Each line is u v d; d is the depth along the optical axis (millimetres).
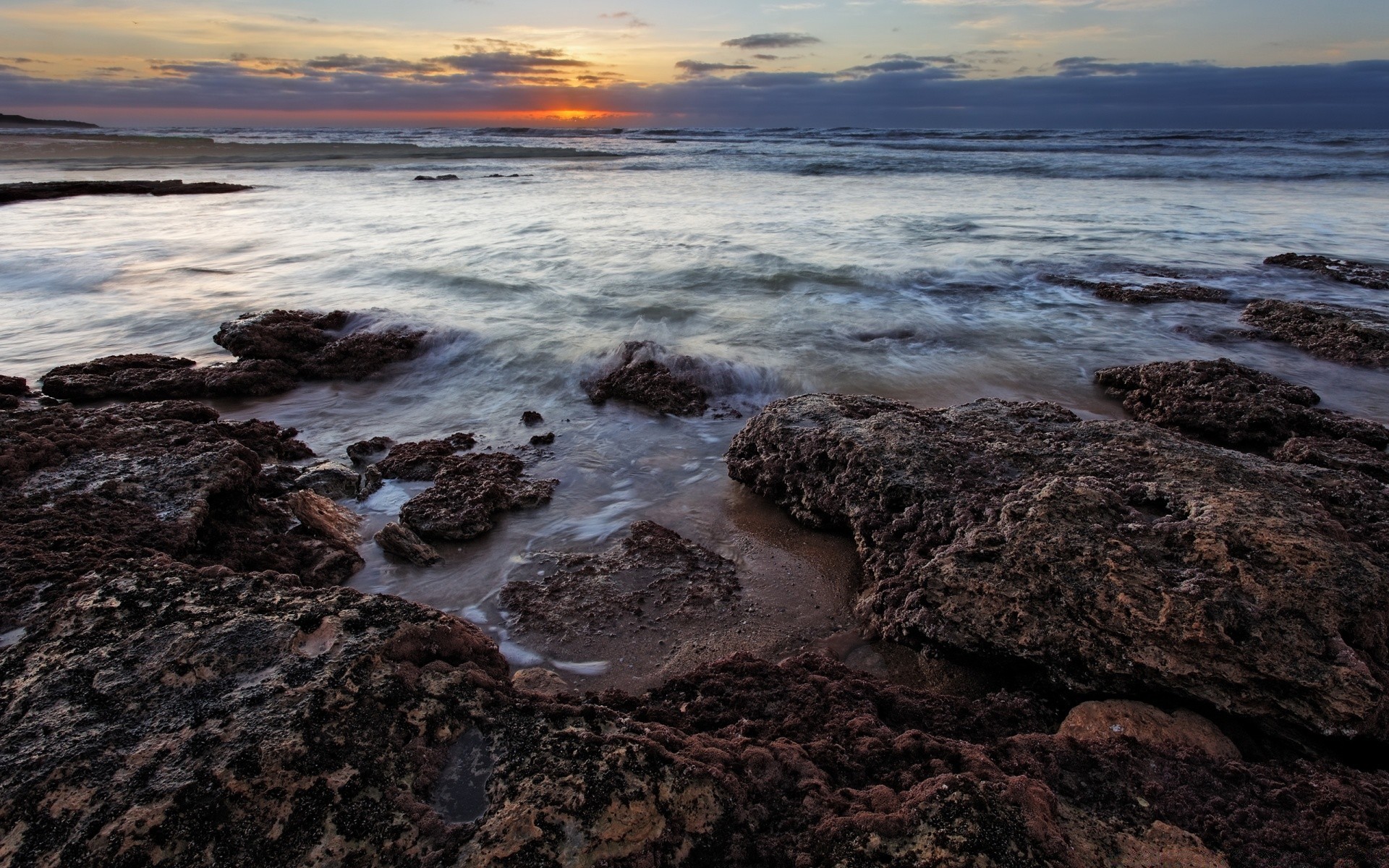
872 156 41656
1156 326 10469
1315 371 8742
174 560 3877
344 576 4852
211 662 2641
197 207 21766
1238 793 2703
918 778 2584
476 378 8758
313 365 8852
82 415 5844
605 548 5238
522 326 10289
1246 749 3229
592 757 2410
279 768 2260
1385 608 3438
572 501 5996
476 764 2457
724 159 41938
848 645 4148
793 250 15156
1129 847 2383
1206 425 7172
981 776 2549
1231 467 4664
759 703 3240
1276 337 9750
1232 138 55125
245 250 15195
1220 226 17875
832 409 6219
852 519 5066
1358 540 4230
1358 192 24141
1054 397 8281
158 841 2061
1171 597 3498
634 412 7883
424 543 5195
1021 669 3760
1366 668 3168
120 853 2018
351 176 32312
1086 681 3566
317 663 2637
